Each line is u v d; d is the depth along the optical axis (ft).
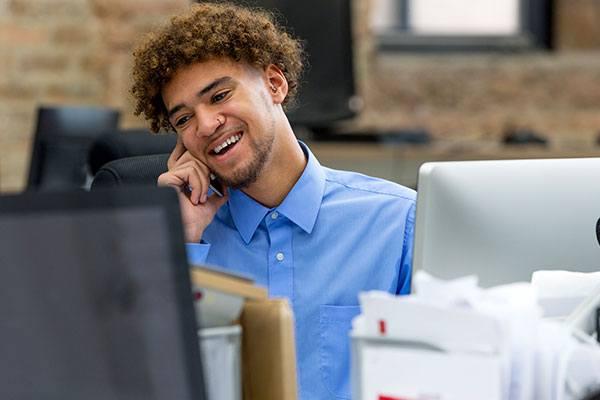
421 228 8.54
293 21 21.02
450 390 6.58
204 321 6.91
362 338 6.72
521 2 31.37
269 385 7.07
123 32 26.20
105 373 6.14
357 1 29.27
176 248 6.25
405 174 23.27
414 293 8.43
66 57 27.17
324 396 10.23
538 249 8.64
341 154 23.04
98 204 6.19
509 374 6.84
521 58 30.91
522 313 6.96
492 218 8.57
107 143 12.25
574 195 8.71
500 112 30.63
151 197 6.26
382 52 30.73
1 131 26.81
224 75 10.08
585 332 7.75
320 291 10.41
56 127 15.40
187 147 10.41
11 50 26.86
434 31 31.30
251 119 10.16
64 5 27.12
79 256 6.15
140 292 6.20
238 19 10.28
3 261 6.05
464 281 6.95
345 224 10.64
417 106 30.40
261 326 7.06
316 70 21.35
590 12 31.14
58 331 6.10
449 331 6.59
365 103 30.09
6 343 6.04
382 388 6.69
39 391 6.06
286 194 10.57
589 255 8.70
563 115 30.78
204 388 6.23
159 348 6.20
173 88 10.18
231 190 10.62
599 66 30.91
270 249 10.52
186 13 10.41
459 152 23.72
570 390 7.13
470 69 30.60
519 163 8.71
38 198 6.13
